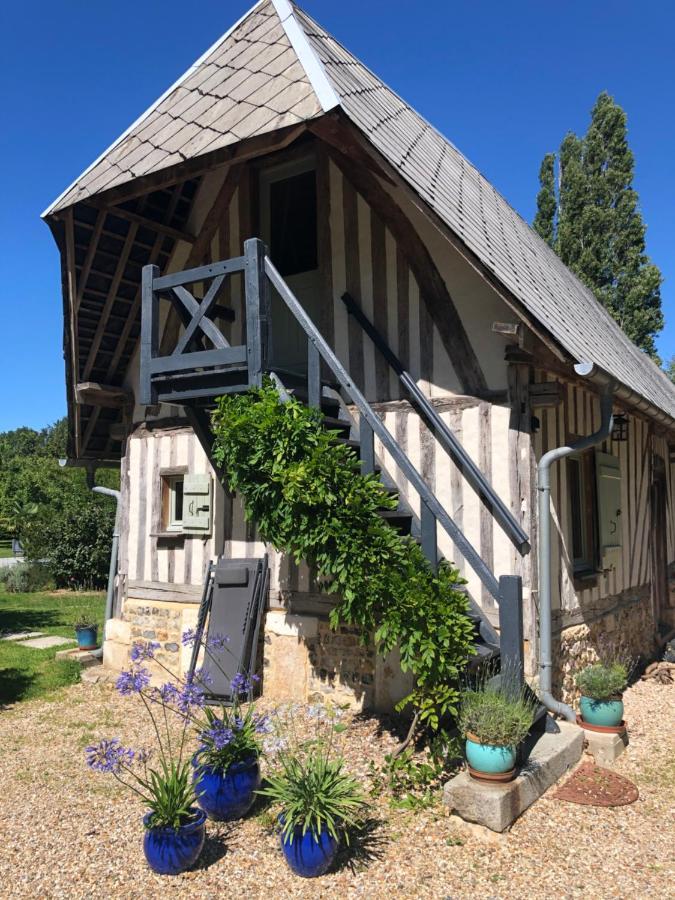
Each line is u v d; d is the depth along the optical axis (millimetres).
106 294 7414
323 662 6426
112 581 8523
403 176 5191
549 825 4148
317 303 6863
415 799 4379
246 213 7195
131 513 8180
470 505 5789
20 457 34844
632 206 21016
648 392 8320
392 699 6012
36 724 6355
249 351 5328
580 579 6512
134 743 5738
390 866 3707
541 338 5250
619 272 21078
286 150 6988
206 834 4070
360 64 7855
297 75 5770
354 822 3949
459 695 4613
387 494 5066
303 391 5801
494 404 5762
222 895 3492
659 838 4039
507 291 5176
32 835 4203
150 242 7355
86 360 7961
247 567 6953
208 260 7426
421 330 6160
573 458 6820
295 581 6695
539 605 5500
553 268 10227
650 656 8812
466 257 5215
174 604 7598
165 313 7699
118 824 4320
